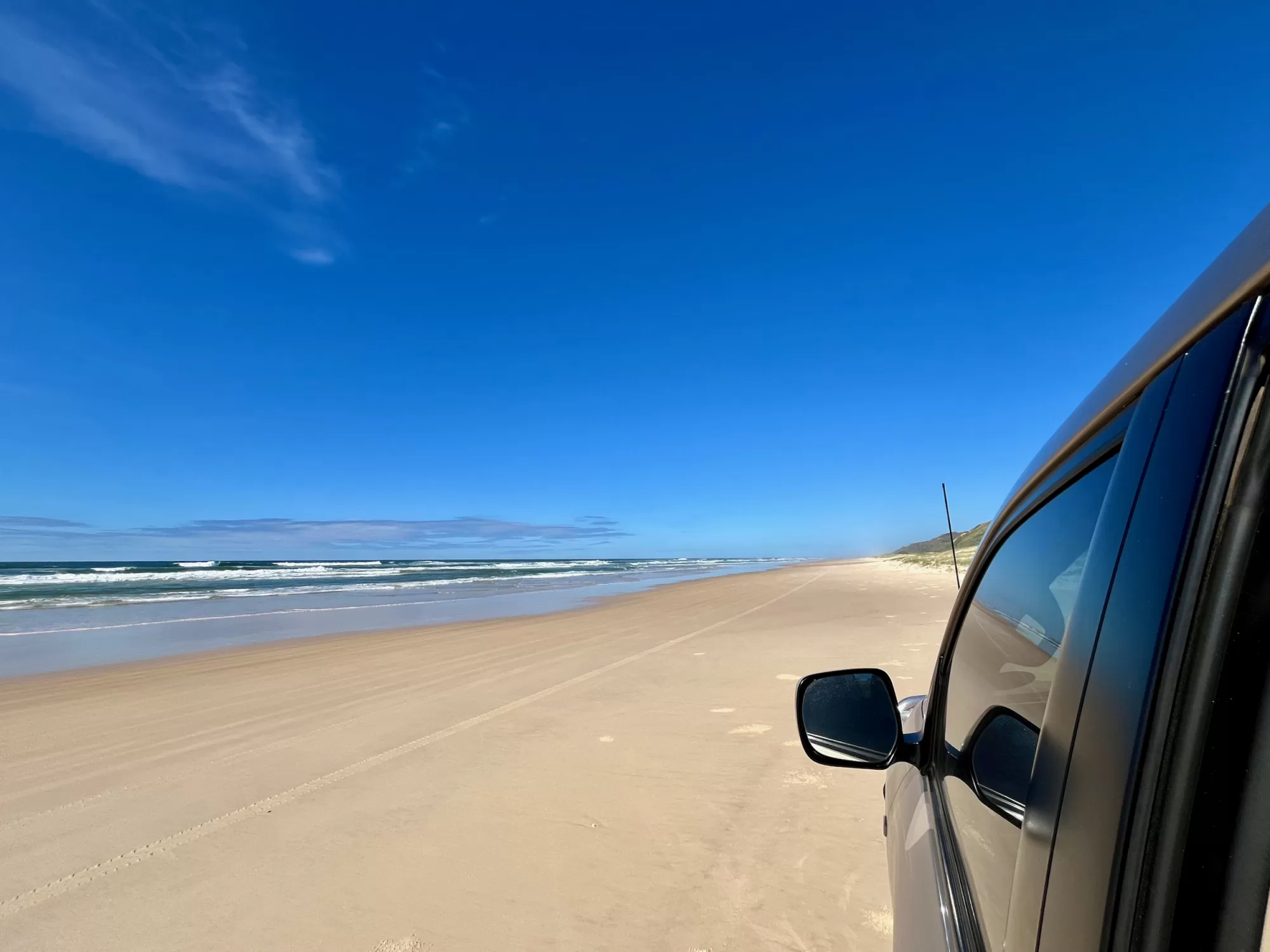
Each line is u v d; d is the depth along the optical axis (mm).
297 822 4117
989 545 1718
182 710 6965
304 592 27172
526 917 3074
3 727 6414
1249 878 628
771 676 7715
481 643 11609
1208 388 688
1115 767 716
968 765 1521
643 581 36250
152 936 2994
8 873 3555
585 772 4824
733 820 3961
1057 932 787
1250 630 636
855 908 3035
